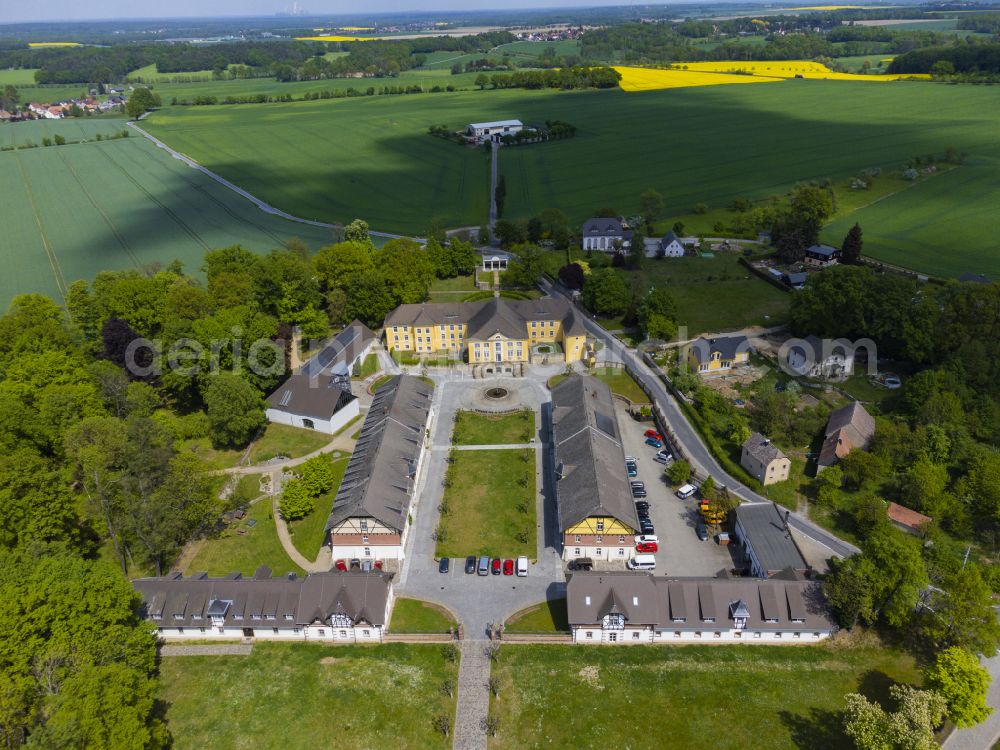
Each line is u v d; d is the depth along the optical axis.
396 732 80.88
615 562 107.19
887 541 92.06
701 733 80.00
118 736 70.25
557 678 87.31
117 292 161.25
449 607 99.00
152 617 93.81
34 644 77.50
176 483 107.62
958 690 76.38
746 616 90.56
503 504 119.69
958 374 137.25
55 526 102.44
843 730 79.50
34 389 131.88
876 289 157.38
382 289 180.50
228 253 185.38
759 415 137.00
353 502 107.50
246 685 87.12
